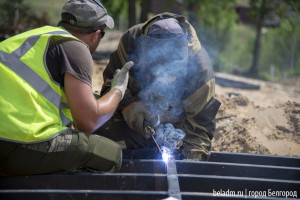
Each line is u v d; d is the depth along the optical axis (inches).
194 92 147.3
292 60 864.3
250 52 896.3
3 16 646.5
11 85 111.7
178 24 144.1
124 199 109.9
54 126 114.8
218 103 151.9
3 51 115.6
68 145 115.3
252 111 237.9
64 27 127.0
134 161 133.5
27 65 113.3
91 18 124.0
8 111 109.7
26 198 107.2
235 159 147.4
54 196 108.5
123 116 159.3
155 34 138.1
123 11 743.1
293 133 213.6
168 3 596.7
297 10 690.8
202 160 146.7
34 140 110.7
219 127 210.8
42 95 113.5
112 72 160.9
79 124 117.6
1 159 112.3
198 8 711.7
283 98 356.2
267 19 733.9
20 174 116.1
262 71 843.4
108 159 122.7
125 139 158.4
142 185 121.3
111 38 785.6
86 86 115.0
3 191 106.5
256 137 202.2
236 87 406.6
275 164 145.3
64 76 114.5
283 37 886.4
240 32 1032.8
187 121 155.9
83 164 120.7
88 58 117.0
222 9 805.9
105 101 121.3
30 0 759.1
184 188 123.7
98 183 119.6
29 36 117.0
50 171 117.5
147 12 574.2
